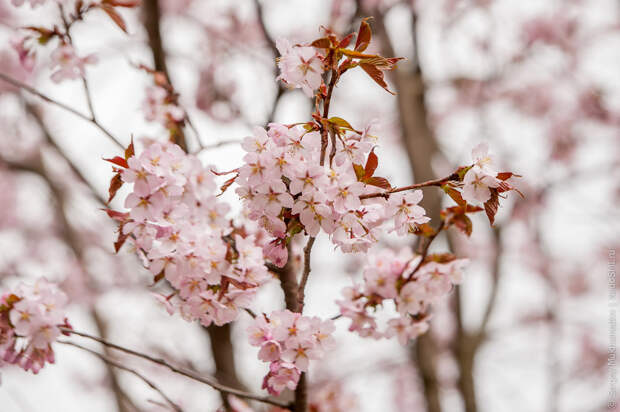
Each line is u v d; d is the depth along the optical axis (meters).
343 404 3.11
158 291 2.70
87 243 6.29
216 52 5.00
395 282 2.63
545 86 6.68
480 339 4.95
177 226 2.56
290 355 2.54
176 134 2.95
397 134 6.63
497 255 5.54
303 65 2.49
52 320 2.63
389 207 2.51
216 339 3.86
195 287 2.57
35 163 5.84
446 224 2.60
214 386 2.63
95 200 4.88
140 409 4.93
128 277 5.94
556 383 5.37
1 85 5.58
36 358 2.64
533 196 6.42
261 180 2.48
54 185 5.93
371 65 2.49
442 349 5.91
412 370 6.35
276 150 2.48
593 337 6.80
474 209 2.59
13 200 7.00
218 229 2.60
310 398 3.19
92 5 2.79
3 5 5.60
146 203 2.54
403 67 4.91
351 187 2.48
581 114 6.75
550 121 6.75
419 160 4.45
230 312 2.58
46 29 2.82
